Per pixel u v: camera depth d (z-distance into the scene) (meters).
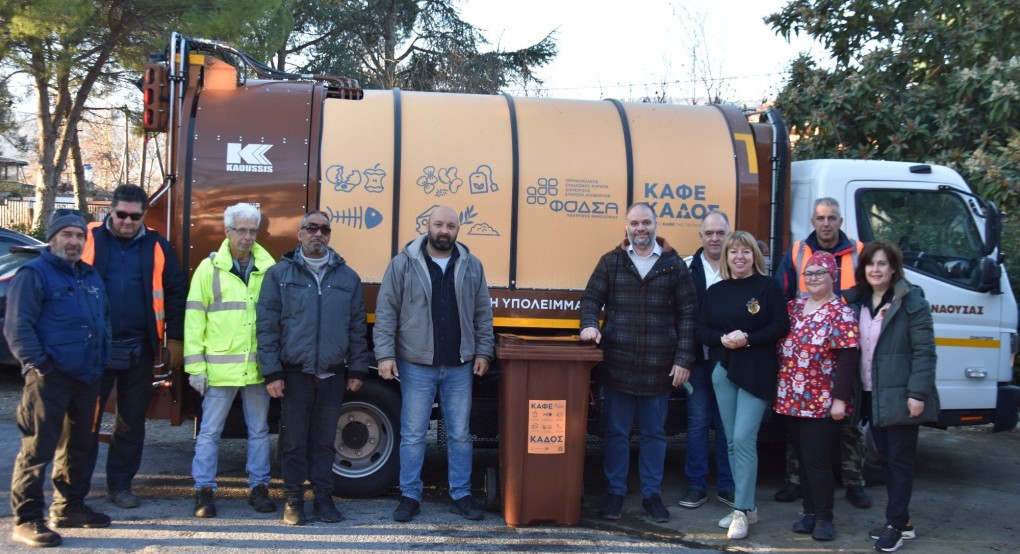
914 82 10.87
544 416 5.44
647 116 6.65
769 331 5.29
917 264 6.63
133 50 18.12
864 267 5.31
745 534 5.45
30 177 45.34
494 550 5.08
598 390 6.33
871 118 10.38
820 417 5.29
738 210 6.48
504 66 26.45
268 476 5.77
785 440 6.37
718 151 6.53
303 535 5.25
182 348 5.80
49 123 19.56
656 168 6.42
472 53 26.84
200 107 6.09
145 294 5.52
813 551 5.23
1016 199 9.28
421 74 26.53
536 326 6.24
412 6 27.42
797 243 6.08
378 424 6.14
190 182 5.96
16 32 15.70
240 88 6.24
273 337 5.36
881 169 6.72
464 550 5.07
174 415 5.89
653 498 5.75
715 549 5.23
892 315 5.15
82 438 5.14
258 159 6.05
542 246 6.27
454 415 5.66
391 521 5.59
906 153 10.33
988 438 8.80
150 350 5.61
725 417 5.57
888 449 5.29
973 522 5.93
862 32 11.23
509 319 6.22
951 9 10.52
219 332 5.48
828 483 5.38
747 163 6.53
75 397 5.06
